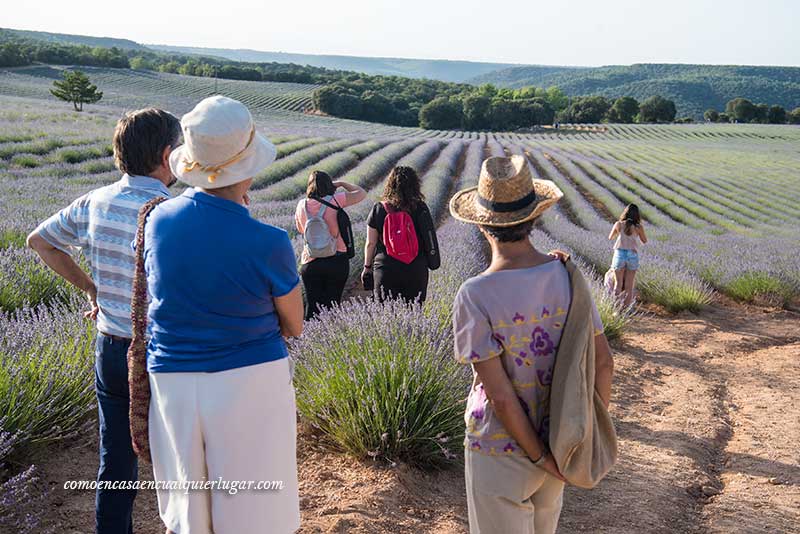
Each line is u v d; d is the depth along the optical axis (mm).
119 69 131875
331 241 6070
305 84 140125
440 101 118938
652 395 6340
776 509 3846
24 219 9711
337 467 3945
